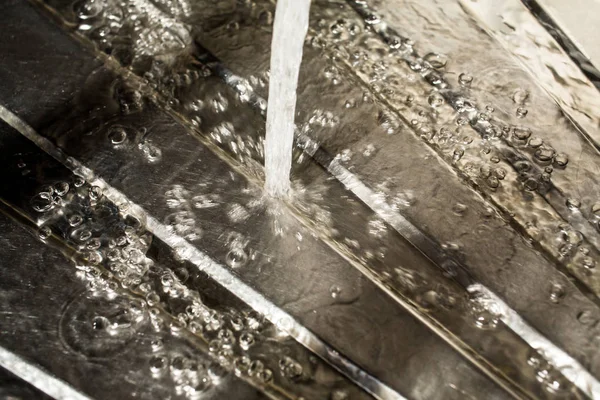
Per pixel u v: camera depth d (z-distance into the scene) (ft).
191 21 3.03
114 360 2.14
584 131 2.76
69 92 2.75
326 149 2.71
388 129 2.78
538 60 2.88
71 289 2.28
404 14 3.06
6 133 2.62
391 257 2.46
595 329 2.33
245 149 2.70
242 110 2.80
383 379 2.16
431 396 2.14
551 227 2.56
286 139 2.42
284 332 2.24
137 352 2.16
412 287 2.39
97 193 2.52
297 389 2.12
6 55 2.78
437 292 2.39
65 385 2.07
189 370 2.13
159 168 2.60
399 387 2.15
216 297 2.30
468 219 2.56
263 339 2.22
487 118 2.82
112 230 2.43
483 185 2.65
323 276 2.38
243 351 2.19
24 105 2.68
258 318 2.26
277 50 2.25
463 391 2.16
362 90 2.88
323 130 2.76
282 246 2.44
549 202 2.62
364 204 2.59
